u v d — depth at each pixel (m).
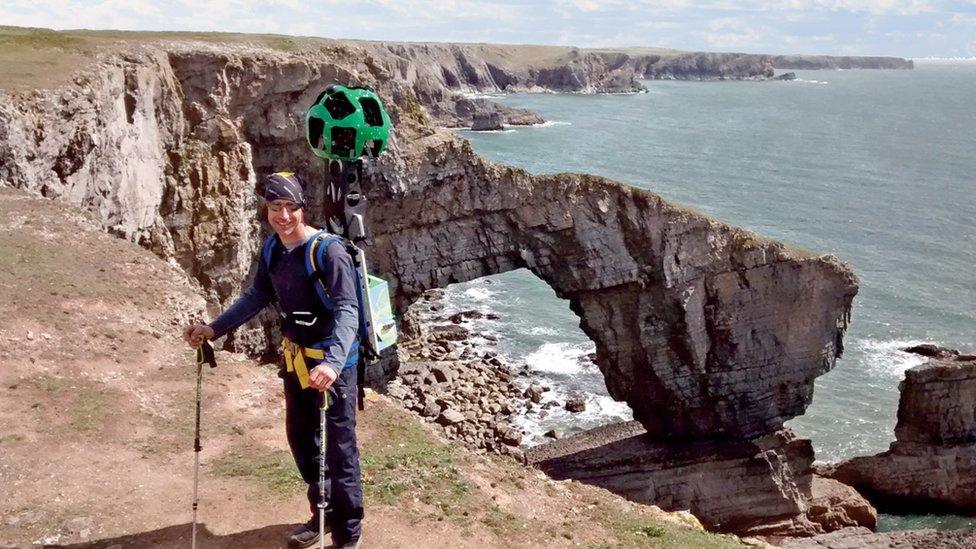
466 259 46.47
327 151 7.56
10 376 11.55
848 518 40.44
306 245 6.79
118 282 16.33
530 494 10.64
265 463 9.84
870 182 112.94
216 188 38.81
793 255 44.12
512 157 122.25
